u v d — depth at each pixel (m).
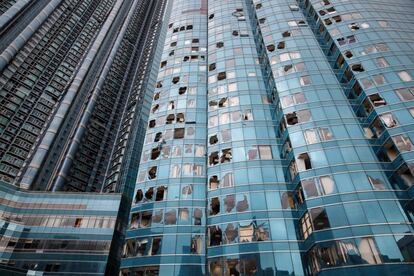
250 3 68.56
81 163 86.56
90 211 53.00
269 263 29.91
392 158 30.42
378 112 33.75
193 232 35.09
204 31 66.75
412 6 51.84
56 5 123.19
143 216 37.69
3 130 80.81
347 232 25.89
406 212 26.34
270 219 32.91
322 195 29.27
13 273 35.56
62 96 99.69
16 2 113.19
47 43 111.00
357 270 23.62
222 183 37.53
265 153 38.84
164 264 32.81
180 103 50.38
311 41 48.00
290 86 41.00
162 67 59.56
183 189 39.12
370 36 43.81
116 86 117.50
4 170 74.75
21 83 92.50
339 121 34.97
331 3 53.50
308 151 33.31
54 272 45.75
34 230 50.16
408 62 38.09
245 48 56.31
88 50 122.75
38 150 80.06
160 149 44.34
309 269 28.48
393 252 23.81
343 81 41.62
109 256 47.75
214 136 42.94
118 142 93.50
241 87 48.34
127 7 166.25
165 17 141.38
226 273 30.55
